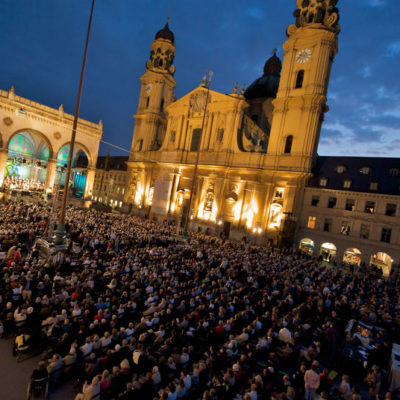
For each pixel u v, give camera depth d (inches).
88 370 363.3
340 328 637.3
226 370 402.0
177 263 819.4
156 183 2113.7
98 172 3250.5
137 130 2461.9
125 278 636.1
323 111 1681.8
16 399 342.0
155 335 458.6
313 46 1601.9
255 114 2258.9
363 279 999.0
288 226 1551.4
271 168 1659.7
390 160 1523.1
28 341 413.4
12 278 533.6
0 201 1836.9
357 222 1443.2
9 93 1920.5
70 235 1007.0
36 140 2529.5
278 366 464.1
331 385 408.8
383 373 485.7
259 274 824.9
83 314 461.7
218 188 1814.7
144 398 327.6
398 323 601.6
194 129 1990.7
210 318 528.7
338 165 1605.6
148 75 2380.7
